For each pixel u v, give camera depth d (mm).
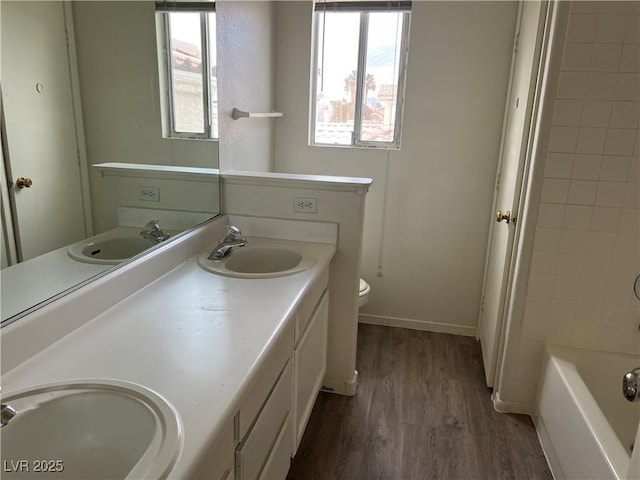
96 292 1296
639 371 1409
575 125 1916
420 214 3102
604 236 2008
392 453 2014
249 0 2529
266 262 2133
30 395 938
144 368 1055
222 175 2229
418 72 2898
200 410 910
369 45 3029
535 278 2113
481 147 2920
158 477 744
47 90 1286
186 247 1839
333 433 2131
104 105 1451
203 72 2076
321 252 2055
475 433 2160
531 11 2256
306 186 2158
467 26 2781
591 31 1824
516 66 2592
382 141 3154
